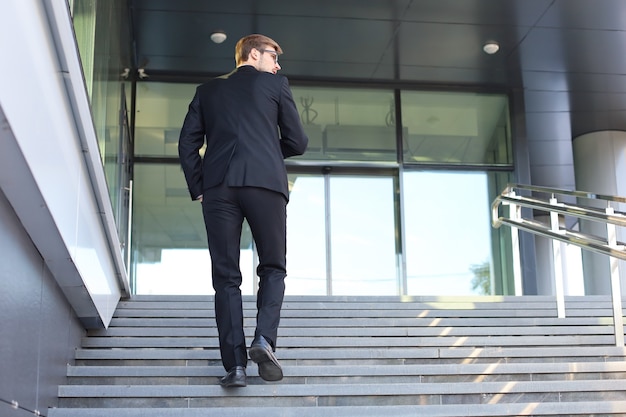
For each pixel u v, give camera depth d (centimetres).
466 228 996
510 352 473
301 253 977
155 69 964
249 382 416
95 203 436
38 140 291
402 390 402
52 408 364
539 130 1173
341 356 456
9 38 252
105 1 546
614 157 1165
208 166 394
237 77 408
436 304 604
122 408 371
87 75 425
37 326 338
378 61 957
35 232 323
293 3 823
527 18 859
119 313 538
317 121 997
